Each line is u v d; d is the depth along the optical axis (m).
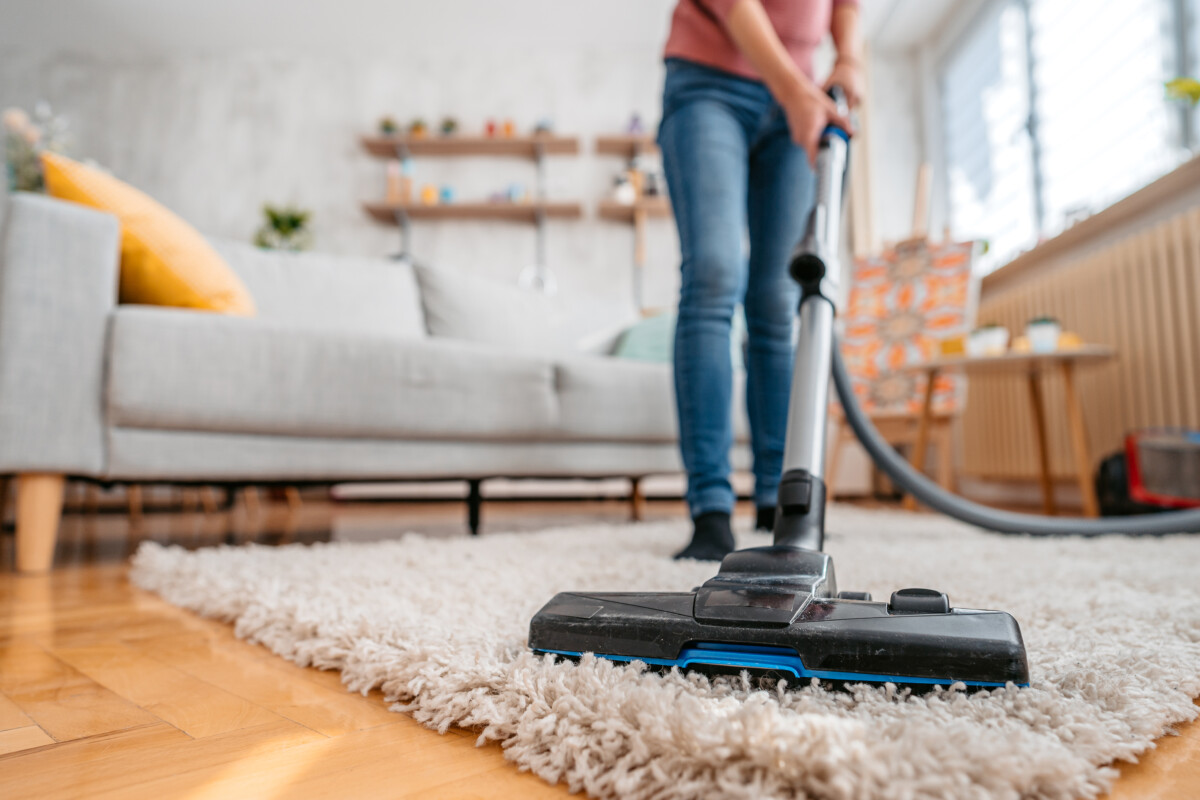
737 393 2.19
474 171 4.81
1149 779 0.40
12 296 1.25
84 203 1.51
